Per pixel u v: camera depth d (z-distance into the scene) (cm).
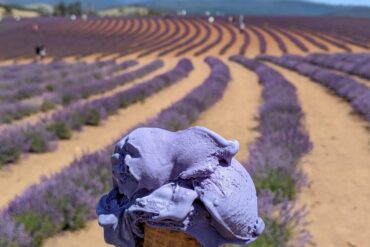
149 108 1584
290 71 2622
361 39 4884
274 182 726
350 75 2202
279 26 7038
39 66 2877
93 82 1981
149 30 6844
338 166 904
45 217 625
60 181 721
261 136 1064
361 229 646
